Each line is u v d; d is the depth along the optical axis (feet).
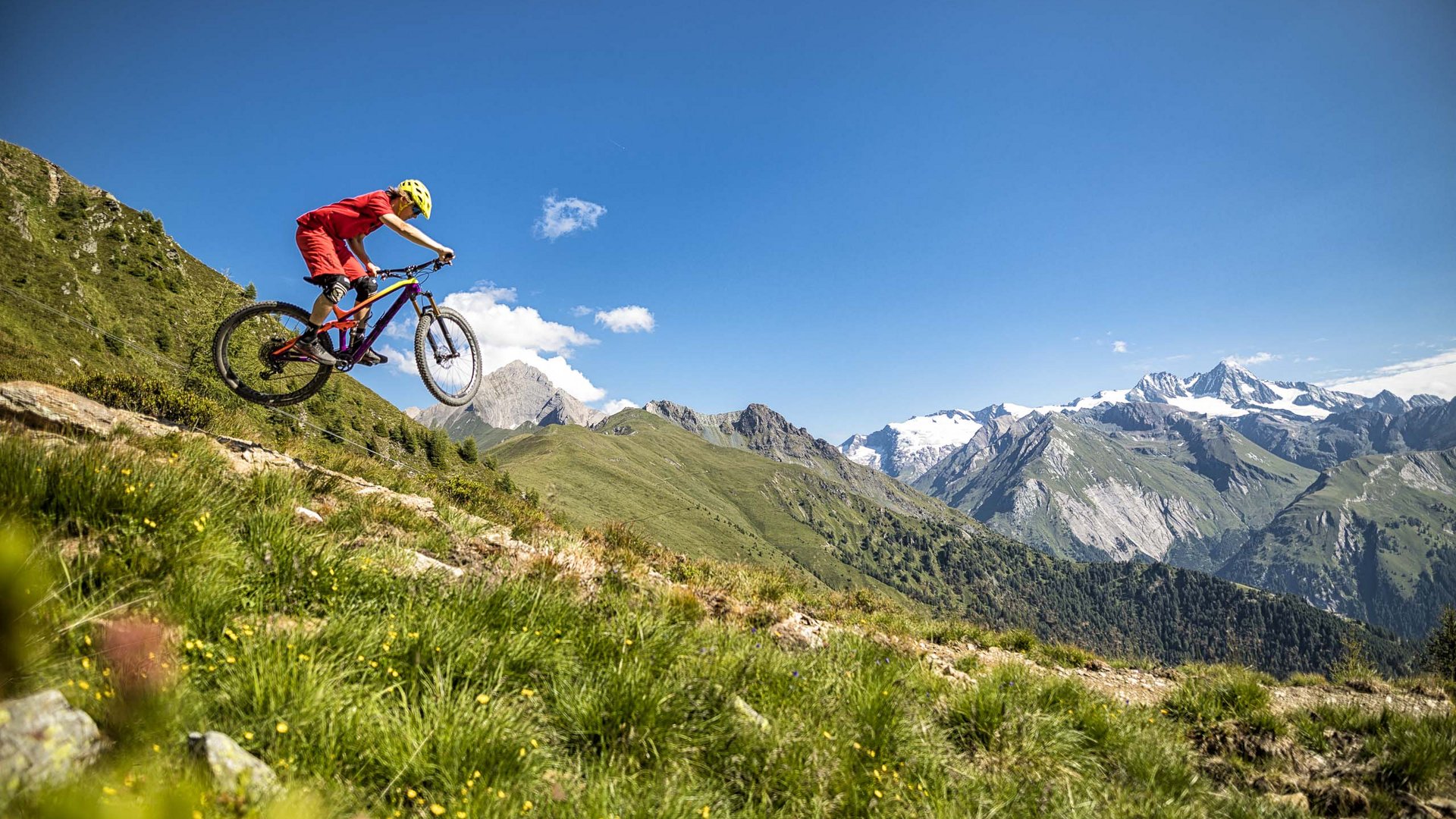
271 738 11.77
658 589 28.07
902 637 37.83
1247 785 23.93
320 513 26.37
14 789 8.34
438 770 12.24
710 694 17.53
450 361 28.14
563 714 15.46
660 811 12.87
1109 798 19.39
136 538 15.62
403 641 15.52
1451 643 70.08
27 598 11.82
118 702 10.93
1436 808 22.18
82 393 34.94
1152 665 45.32
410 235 25.35
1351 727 28.81
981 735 21.68
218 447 28.48
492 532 34.71
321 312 24.22
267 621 15.05
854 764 16.71
